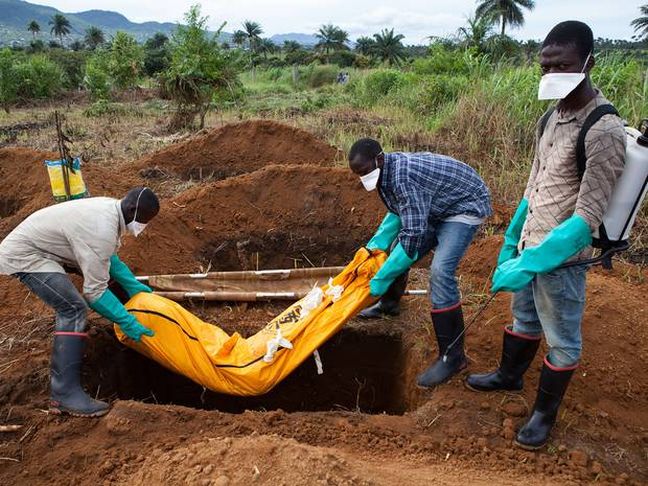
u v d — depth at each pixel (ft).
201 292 15.67
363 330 14.56
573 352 9.78
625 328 13.56
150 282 15.61
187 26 38.29
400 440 10.73
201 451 9.11
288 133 28.25
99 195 21.57
